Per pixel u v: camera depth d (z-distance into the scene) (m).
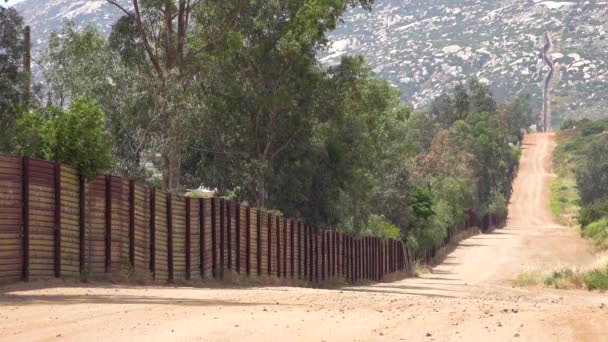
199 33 101.81
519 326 30.20
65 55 98.25
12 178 47.16
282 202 113.31
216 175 111.38
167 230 66.38
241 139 111.12
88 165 54.50
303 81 107.50
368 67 114.44
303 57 105.81
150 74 96.81
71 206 53.03
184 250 69.94
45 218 50.19
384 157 146.75
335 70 110.44
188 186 115.75
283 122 109.31
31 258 48.78
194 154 113.62
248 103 108.75
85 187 54.56
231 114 109.31
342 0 105.38
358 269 132.50
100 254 56.16
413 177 199.62
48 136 54.72
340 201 122.31
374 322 31.14
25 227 48.09
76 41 98.50
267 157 111.19
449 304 44.81
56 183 51.16
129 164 88.94
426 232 190.88
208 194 123.62
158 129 91.81
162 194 65.44
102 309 35.31
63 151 54.03
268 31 106.62
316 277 109.00
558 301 65.25
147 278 61.53
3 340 25.36
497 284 121.69
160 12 98.75
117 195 58.22
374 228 158.00
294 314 34.19
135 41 98.31
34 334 26.66
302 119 109.12
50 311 34.16
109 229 56.94
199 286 69.62
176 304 39.06
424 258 190.75
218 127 109.50
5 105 82.38
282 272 94.50
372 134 134.38
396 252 165.38
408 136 188.75
